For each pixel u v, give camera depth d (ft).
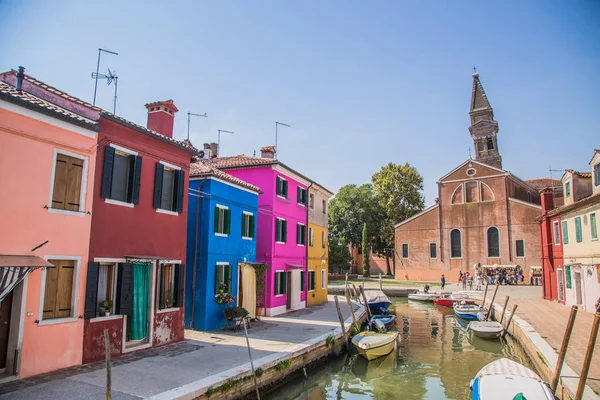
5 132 29.68
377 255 204.03
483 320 75.51
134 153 40.40
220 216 55.88
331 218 189.67
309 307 82.23
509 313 71.77
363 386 42.47
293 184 81.05
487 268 146.82
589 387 31.78
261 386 36.09
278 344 44.80
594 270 68.74
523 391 30.40
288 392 39.60
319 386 42.57
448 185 162.40
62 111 33.71
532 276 137.80
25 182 30.78
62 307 33.22
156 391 28.37
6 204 29.53
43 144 32.12
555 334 52.16
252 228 64.08
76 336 33.83
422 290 130.93
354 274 189.88
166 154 44.65
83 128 35.14
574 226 77.46
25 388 27.96
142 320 39.86
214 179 54.54
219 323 53.93
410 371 47.65
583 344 46.68
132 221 39.73
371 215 188.34
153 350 40.45
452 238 159.74
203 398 29.63
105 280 37.35
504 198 151.64
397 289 134.62
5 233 29.37
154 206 42.45
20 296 30.19
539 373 43.96
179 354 39.11
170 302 44.57
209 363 36.06
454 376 45.62
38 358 31.01
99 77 44.83
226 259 56.39
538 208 145.69
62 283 33.35
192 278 52.85
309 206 89.76
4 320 29.78
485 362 51.47
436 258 160.86
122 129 38.99
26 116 30.99
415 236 166.09
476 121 183.01
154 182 42.70
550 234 92.63
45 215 31.99
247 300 59.82
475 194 157.38
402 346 60.90
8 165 29.78
